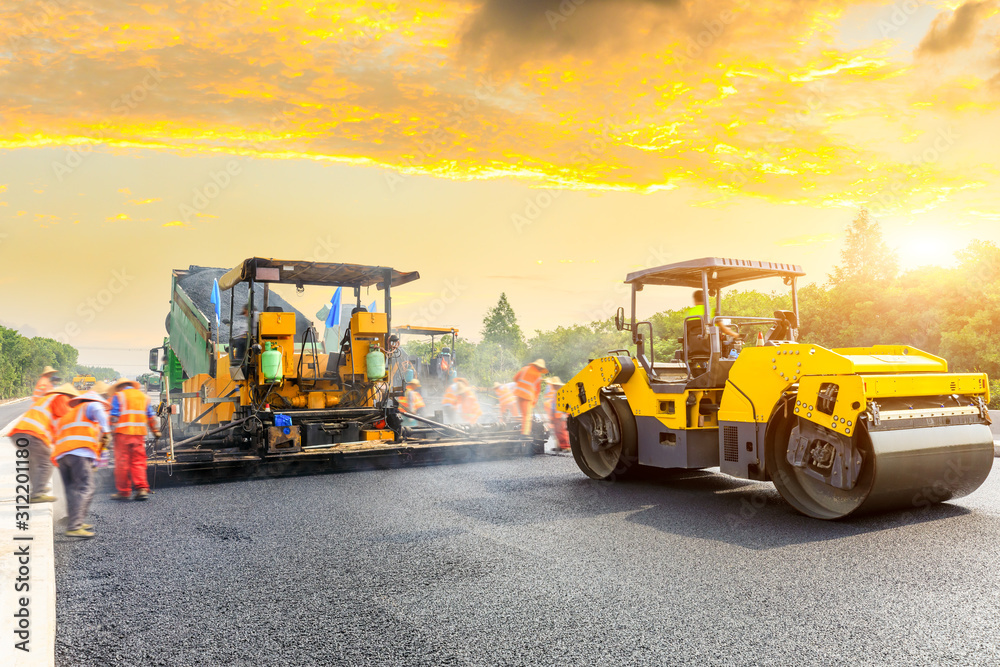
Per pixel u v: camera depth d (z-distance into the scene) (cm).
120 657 317
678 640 325
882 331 2981
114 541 540
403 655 314
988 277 2697
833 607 365
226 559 482
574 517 604
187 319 1258
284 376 956
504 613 365
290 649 323
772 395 605
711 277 733
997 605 363
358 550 501
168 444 880
